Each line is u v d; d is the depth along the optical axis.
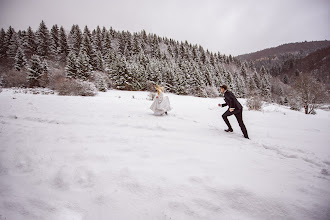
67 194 1.55
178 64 46.03
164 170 1.95
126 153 2.50
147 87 31.73
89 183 1.70
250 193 1.54
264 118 7.93
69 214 1.32
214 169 2.03
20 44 46.66
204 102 19.12
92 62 40.06
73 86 18.86
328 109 25.88
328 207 1.37
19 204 1.41
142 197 1.49
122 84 30.88
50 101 9.16
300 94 21.42
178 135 3.81
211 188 1.61
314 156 2.85
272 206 1.38
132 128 4.28
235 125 5.79
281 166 2.24
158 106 6.35
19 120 4.77
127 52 62.03
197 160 2.31
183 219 1.26
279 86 66.56
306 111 21.22
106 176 1.81
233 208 1.37
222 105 4.61
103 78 28.02
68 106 7.73
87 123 4.64
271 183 1.74
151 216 1.29
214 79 40.38
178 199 1.47
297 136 4.45
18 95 12.16
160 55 71.06
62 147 2.72
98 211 1.35
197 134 4.03
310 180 1.85
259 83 54.12
